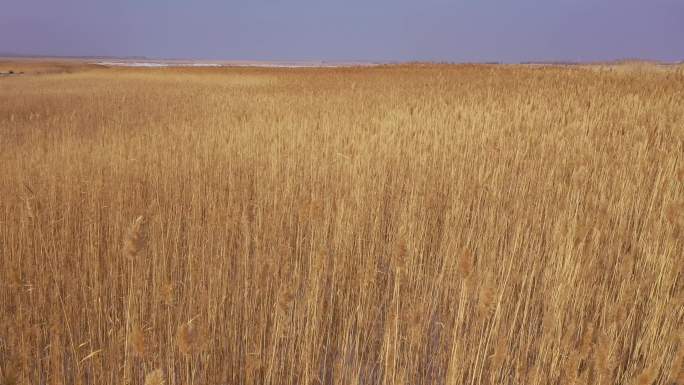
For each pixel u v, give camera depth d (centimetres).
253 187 585
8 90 2264
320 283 358
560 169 600
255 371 290
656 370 199
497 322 292
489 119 835
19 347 295
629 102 1030
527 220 464
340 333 327
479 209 499
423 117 880
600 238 388
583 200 488
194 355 263
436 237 463
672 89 1300
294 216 495
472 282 236
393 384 257
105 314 324
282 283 341
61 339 322
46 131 1008
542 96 1262
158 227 439
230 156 670
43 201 498
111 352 288
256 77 2980
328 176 596
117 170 612
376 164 617
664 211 407
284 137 779
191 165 650
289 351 299
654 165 572
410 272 385
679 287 311
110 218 461
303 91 1742
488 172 546
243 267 399
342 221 454
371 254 396
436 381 293
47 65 6606
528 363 306
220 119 1020
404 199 532
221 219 474
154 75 3694
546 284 357
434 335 341
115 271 370
